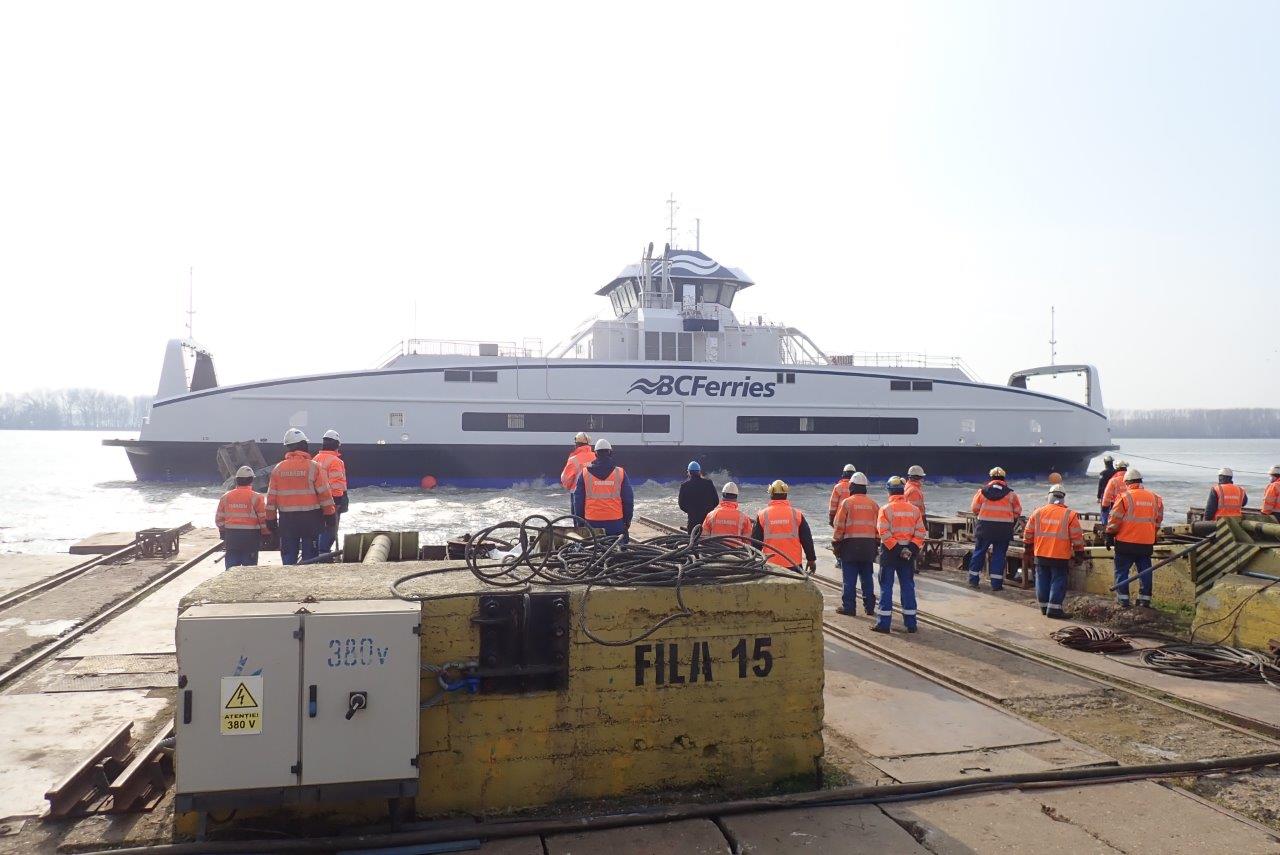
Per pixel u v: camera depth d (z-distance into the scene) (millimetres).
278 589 4137
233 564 8891
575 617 4172
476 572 4457
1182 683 6664
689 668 4316
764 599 4430
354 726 3641
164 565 11945
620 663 4219
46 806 4191
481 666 4020
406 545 6867
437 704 3992
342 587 4207
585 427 30578
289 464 8742
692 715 4320
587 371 30672
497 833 3818
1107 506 12953
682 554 4828
